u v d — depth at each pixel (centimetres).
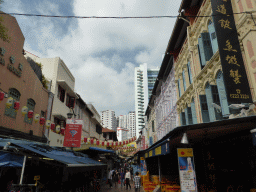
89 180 1244
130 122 18512
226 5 823
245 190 696
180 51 1536
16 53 1029
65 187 923
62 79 1742
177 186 1020
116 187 1652
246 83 702
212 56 939
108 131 4150
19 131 1009
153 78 11600
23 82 1095
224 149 823
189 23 1293
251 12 728
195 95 1165
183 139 557
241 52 754
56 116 1545
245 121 541
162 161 1374
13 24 1007
